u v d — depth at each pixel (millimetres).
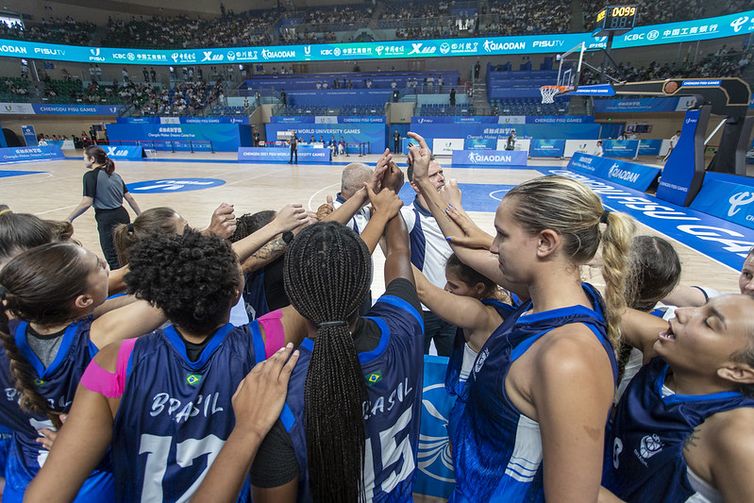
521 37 23156
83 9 29031
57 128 26578
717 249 6039
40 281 1060
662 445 934
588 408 673
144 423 890
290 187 11758
